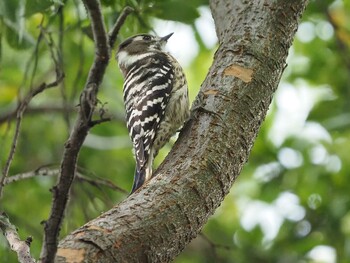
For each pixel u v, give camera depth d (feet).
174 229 21.45
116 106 53.67
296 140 52.08
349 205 49.90
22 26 34.24
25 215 51.21
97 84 22.18
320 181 51.52
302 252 49.83
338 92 52.75
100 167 54.08
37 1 32.83
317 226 50.78
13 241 20.66
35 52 32.71
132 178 53.72
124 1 33.99
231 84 26.04
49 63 51.52
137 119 33.32
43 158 52.54
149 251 20.67
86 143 53.52
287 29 27.68
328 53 53.36
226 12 29.25
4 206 49.49
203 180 23.03
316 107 50.39
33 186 51.62
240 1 28.84
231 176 24.25
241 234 52.75
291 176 52.11
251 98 25.84
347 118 49.08
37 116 52.95
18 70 52.26
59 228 18.17
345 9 52.03
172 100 33.94
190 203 22.26
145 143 32.71
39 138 52.80
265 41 27.14
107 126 53.57
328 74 53.31
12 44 37.76
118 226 20.56
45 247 17.95
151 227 20.95
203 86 26.61
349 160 51.26
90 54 49.73
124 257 20.17
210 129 24.81
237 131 25.02
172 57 36.06
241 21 27.94
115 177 53.93
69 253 19.54
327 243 49.78
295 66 53.98
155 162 52.54
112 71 54.44
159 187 22.27
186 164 23.41
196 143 24.41
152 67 34.76
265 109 26.30
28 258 19.97
